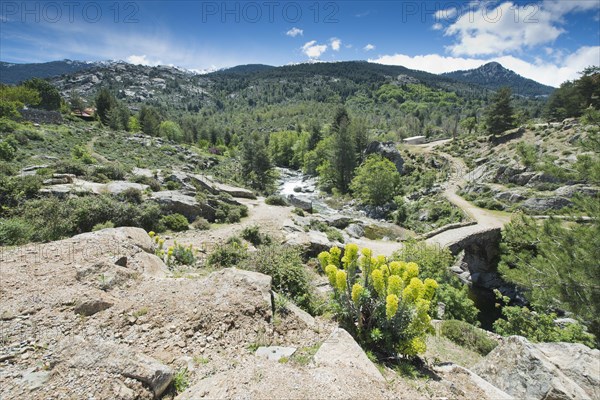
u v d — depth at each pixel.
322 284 11.63
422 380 4.78
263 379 3.87
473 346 8.12
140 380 3.98
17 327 5.11
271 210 27.44
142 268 8.52
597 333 9.95
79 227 13.46
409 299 5.15
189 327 5.60
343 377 4.06
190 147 81.94
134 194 18.19
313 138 79.62
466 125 80.75
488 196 35.44
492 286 23.03
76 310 5.71
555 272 11.10
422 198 41.75
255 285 6.93
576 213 11.30
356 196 49.44
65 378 3.93
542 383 4.86
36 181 15.65
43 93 72.25
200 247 14.61
